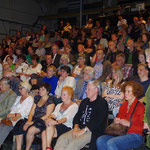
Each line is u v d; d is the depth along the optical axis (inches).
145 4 477.1
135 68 199.2
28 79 237.8
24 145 171.6
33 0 658.8
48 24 685.3
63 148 131.4
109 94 163.8
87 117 136.3
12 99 173.6
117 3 549.3
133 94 122.5
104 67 200.7
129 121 119.3
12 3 598.9
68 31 433.1
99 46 249.3
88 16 573.9
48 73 206.1
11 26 594.9
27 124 153.9
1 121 164.7
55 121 139.0
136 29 331.9
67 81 189.3
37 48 366.9
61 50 307.4
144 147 131.4
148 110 106.3
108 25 401.4
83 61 214.8
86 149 140.0
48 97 160.4
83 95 180.1
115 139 115.2
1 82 176.4
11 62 282.8
